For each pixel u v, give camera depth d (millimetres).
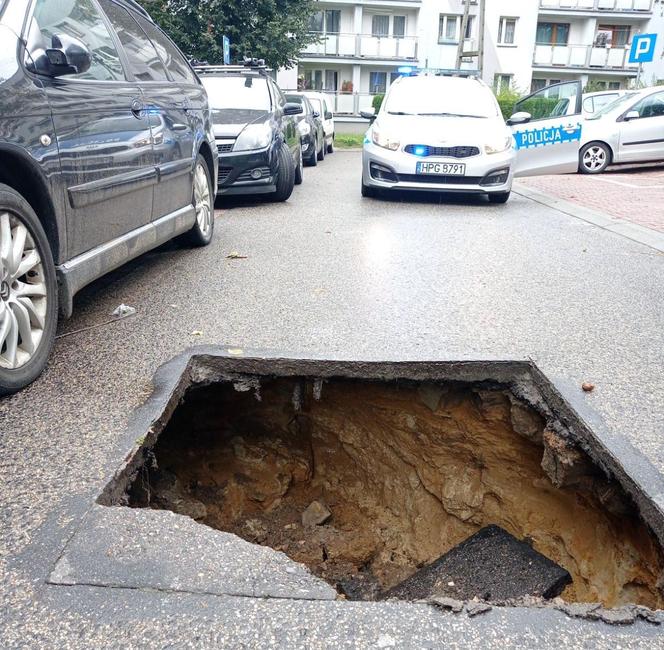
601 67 34469
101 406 2623
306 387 3416
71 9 3316
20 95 2547
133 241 3748
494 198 8711
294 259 5254
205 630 1583
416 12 32750
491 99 9156
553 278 4766
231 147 7879
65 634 1558
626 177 11594
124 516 1969
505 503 3363
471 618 1654
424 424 3457
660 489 2164
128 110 3615
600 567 2645
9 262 2537
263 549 1864
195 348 3217
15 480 2127
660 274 4922
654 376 3002
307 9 19016
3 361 2607
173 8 16781
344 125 33812
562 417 2762
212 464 3730
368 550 3602
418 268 5012
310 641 1563
